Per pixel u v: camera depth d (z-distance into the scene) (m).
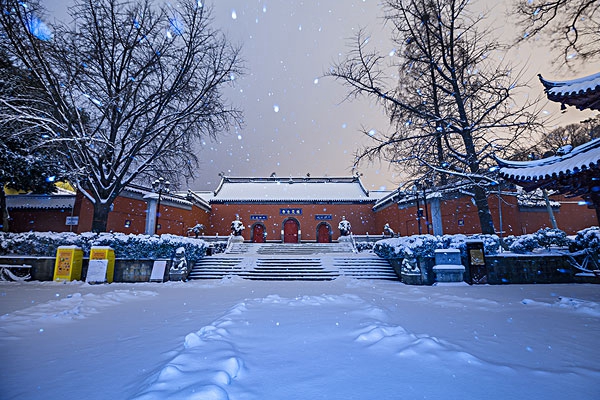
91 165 13.72
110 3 13.88
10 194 24.23
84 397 2.20
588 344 3.49
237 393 2.15
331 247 23.97
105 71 14.40
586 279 10.95
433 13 15.43
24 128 12.41
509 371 2.62
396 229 28.72
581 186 6.62
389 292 8.64
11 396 2.21
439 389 2.27
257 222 34.03
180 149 15.95
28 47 11.77
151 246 12.88
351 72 15.49
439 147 15.55
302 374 2.54
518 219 22.20
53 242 12.47
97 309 5.96
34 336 3.96
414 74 16.02
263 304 6.17
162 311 5.75
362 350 3.15
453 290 9.08
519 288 9.54
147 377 2.45
